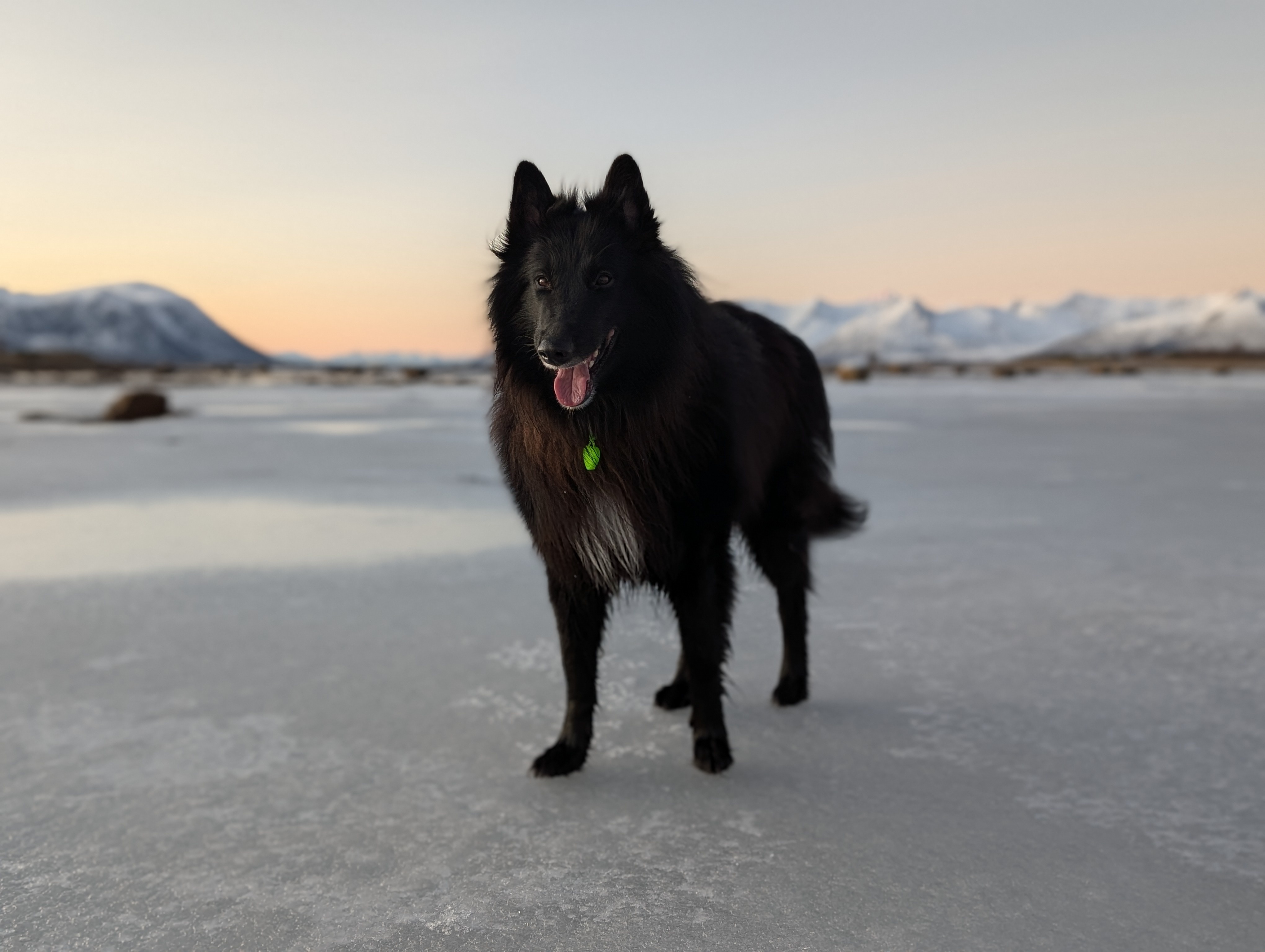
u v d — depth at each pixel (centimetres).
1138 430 816
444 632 202
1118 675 169
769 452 152
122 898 100
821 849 109
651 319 125
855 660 180
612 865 106
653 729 150
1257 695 157
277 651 188
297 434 803
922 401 1440
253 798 124
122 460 589
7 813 120
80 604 225
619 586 135
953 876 102
